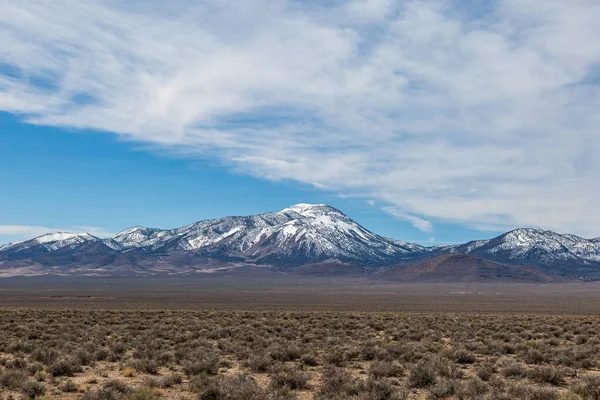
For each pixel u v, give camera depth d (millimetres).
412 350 29203
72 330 42281
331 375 21656
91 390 18469
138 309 82625
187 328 45094
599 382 19359
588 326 49469
